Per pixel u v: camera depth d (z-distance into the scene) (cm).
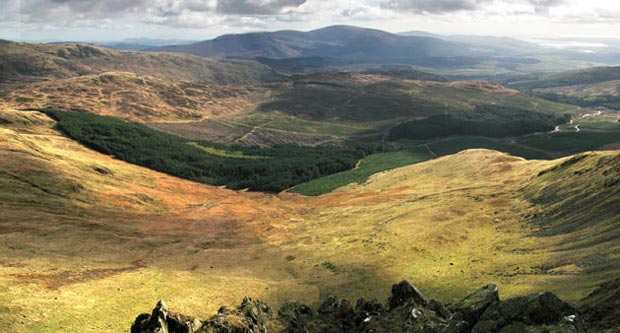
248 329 4069
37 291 5662
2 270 6388
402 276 7156
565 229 7644
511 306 3206
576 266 5741
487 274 6544
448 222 9625
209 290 6838
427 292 6319
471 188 12544
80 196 13750
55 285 6088
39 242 8700
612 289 3191
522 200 10325
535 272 6059
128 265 8138
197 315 5712
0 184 12669
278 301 6525
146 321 3869
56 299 5509
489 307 3353
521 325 2962
